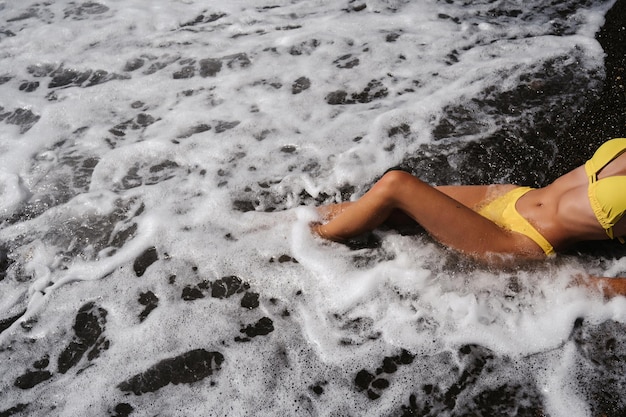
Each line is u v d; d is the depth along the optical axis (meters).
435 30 5.20
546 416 2.82
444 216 3.16
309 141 4.22
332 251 3.49
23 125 4.43
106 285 3.42
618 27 5.12
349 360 3.04
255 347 3.11
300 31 5.25
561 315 3.15
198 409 2.87
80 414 2.87
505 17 5.38
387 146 4.17
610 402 2.86
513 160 4.07
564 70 4.71
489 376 2.97
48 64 5.01
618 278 3.22
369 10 5.50
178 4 5.66
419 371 3.00
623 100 4.41
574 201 3.07
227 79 4.79
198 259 3.52
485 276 3.29
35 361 3.10
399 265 3.37
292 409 2.86
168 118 4.46
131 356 3.09
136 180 4.02
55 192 3.95
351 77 4.75
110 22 5.44
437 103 4.48
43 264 3.54
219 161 4.12
